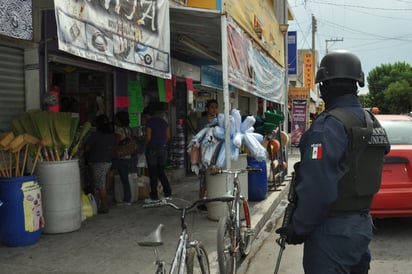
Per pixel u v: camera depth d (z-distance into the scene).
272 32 12.61
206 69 12.59
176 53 10.80
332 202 2.42
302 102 25.34
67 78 8.86
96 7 4.28
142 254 5.42
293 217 2.50
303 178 2.46
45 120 6.11
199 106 13.80
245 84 8.17
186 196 9.27
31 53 6.66
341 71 2.70
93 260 5.20
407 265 5.43
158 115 8.70
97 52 4.28
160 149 8.48
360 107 2.72
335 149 2.46
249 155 8.58
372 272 5.20
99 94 8.93
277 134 11.09
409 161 6.41
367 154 2.63
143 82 10.22
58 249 5.60
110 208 8.05
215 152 6.89
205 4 7.12
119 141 8.10
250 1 9.10
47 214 6.22
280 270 5.45
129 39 4.97
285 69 14.84
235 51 7.23
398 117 7.94
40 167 6.18
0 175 5.86
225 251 4.71
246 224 5.84
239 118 6.88
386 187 6.42
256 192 8.87
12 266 4.97
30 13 3.58
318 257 2.57
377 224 7.54
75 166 6.44
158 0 5.75
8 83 6.42
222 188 6.96
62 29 3.69
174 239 6.10
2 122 6.32
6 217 5.61
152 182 8.52
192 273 3.70
